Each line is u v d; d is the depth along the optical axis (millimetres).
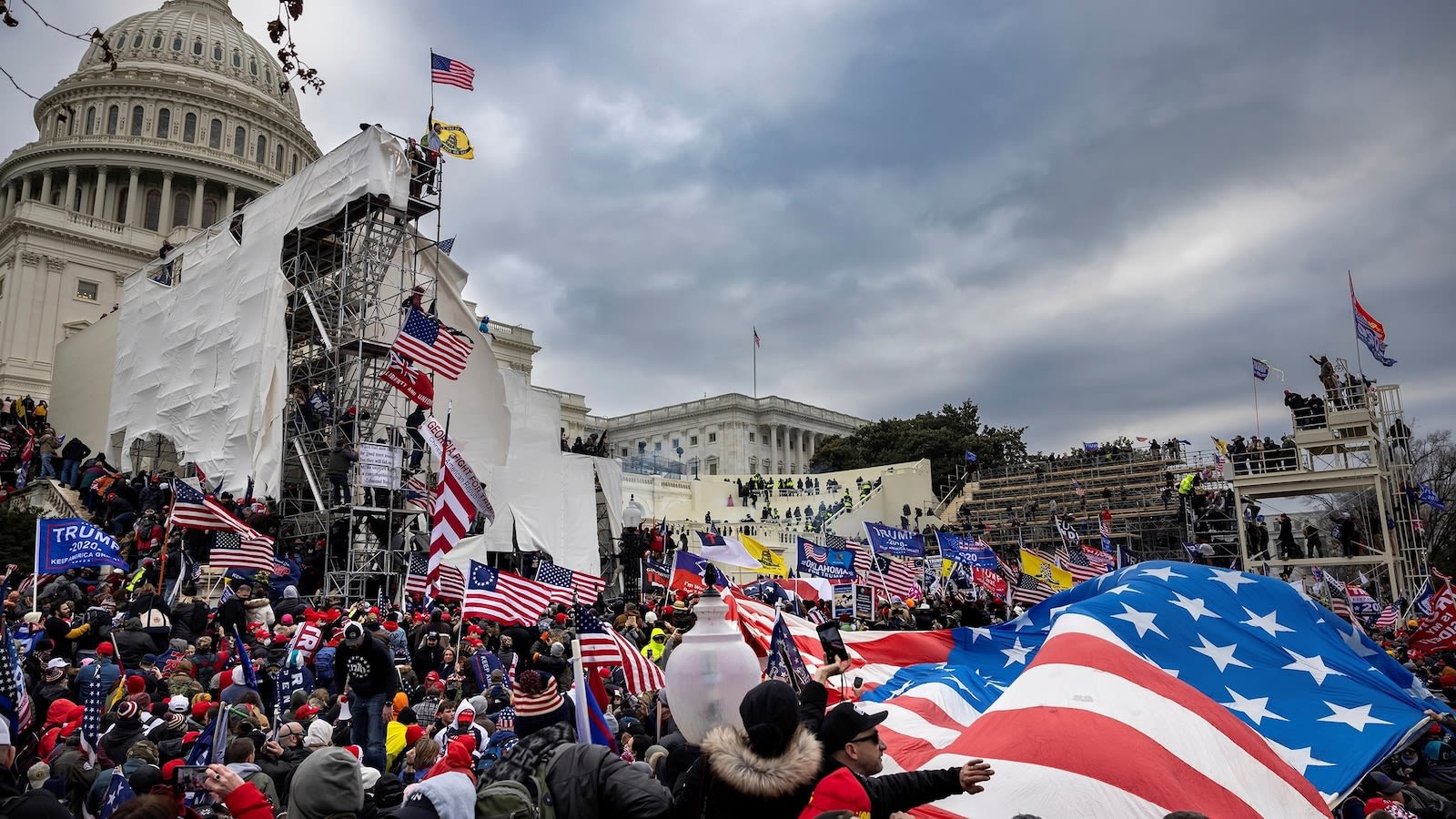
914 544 25859
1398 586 33438
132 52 84500
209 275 34594
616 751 8914
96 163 77812
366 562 27062
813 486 71562
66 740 9516
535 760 4781
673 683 5043
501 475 35375
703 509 73062
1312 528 36469
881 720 4914
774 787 4008
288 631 15734
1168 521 54500
